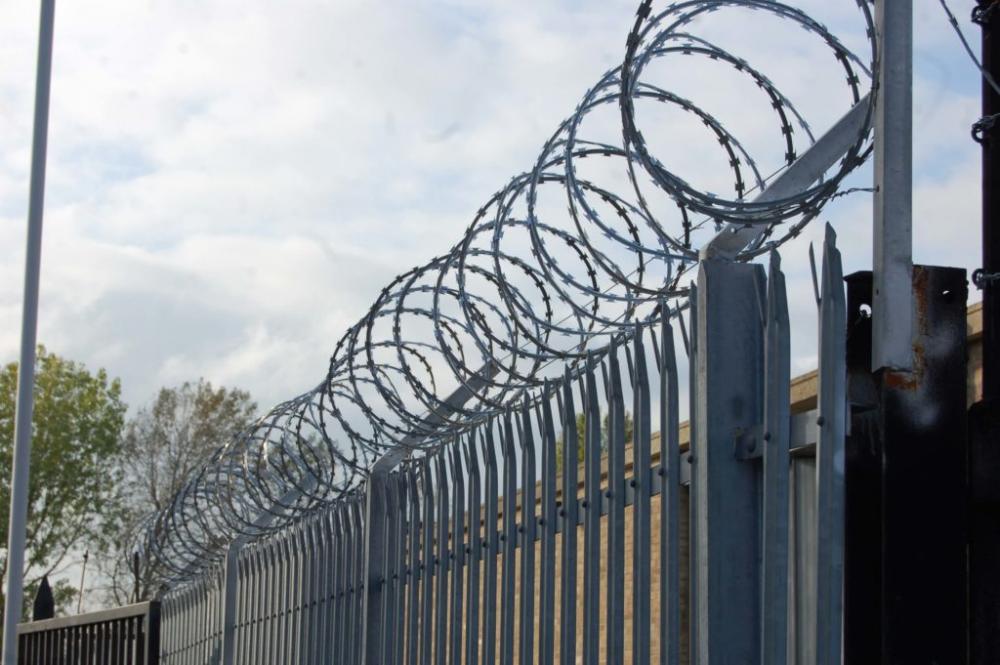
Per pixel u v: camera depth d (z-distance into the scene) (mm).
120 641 16375
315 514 11500
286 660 12039
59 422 48500
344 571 10578
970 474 4879
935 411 4895
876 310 4914
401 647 9414
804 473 5496
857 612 4953
